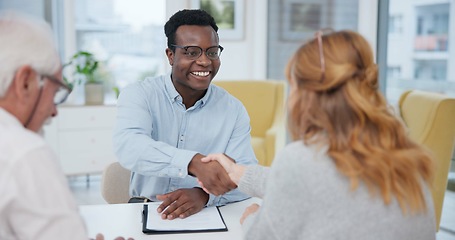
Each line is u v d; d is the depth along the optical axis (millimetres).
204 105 1990
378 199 1028
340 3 4836
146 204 1759
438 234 3420
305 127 1100
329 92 1065
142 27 5207
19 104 1016
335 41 1082
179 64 1871
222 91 2059
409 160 1046
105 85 5203
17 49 977
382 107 1074
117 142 1811
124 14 5145
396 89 4684
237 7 5113
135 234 1501
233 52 5184
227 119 2008
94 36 5098
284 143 4309
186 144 1978
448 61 4578
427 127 2971
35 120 1057
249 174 1536
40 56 1001
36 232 930
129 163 1755
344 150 1040
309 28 5012
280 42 5102
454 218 3627
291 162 1055
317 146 1059
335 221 1026
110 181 2041
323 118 1062
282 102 4332
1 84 978
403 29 4637
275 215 1064
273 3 5047
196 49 1854
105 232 1510
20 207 918
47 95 1053
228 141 2018
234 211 1747
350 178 1018
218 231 1539
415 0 4582
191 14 1879
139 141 1743
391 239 1042
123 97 1926
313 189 1029
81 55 4656
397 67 4680
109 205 1752
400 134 1078
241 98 4398
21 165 924
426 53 4656
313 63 1079
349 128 1046
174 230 1521
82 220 994
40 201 928
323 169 1032
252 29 5199
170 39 1916
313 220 1040
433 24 4625
